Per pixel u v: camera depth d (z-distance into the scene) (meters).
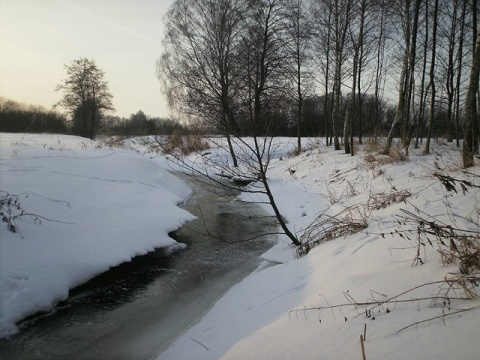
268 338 3.27
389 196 6.84
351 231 5.92
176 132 20.08
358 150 14.99
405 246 4.52
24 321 4.25
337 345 2.80
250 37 18.56
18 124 34.97
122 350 3.85
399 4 12.59
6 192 6.18
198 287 5.41
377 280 3.79
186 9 18.58
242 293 4.98
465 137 7.46
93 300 4.89
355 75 13.47
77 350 3.83
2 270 4.55
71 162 9.10
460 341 2.38
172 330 4.26
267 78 20.28
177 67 20.06
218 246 7.17
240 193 12.31
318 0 15.30
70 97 38.75
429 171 8.27
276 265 5.84
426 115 22.56
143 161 12.25
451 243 3.66
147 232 6.99
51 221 5.88
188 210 9.97
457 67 15.28
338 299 3.64
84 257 5.49
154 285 5.43
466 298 2.89
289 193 11.52
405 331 2.70
